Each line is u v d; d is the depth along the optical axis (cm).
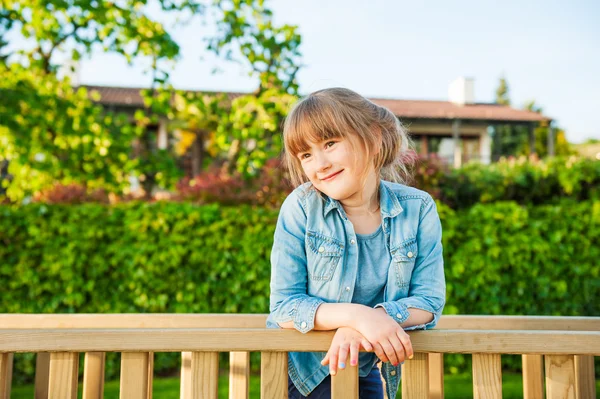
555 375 114
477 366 116
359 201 146
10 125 523
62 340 114
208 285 443
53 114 560
